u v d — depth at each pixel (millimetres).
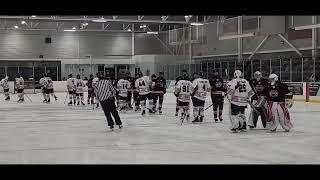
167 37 34750
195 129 10648
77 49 35562
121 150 7602
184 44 33062
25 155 7105
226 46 28984
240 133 9867
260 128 10727
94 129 10758
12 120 13078
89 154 7188
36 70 34250
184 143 8406
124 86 15594
